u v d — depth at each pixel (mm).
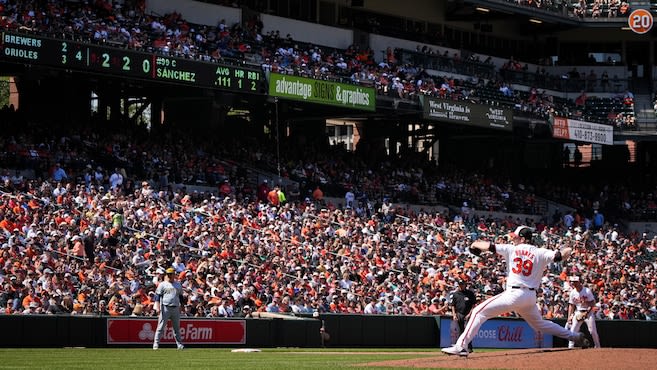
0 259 24969
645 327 34094
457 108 47594
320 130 50500
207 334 23438
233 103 43125
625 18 58688
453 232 42844
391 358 18750
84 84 40719
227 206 35250
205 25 45125
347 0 53906
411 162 51219
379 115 47344
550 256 15227
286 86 40438
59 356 18250
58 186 31031
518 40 63312
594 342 22094
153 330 22641
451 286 34062
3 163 33125
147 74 35750
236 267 30188
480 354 15906
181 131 42656
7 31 31828
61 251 27359
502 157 58219
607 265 44875
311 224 37000
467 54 58938
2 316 20812
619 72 61875
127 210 31094
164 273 23781
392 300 31875
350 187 44656
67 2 37312
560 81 59812
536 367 14219
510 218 50969
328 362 17016
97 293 24828
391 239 39125
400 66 51500
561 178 60250
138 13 40344
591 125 54719
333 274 32125
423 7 58000
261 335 24438
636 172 60375
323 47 50250
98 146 36750
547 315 35438
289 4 50844
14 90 47719
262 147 44812
